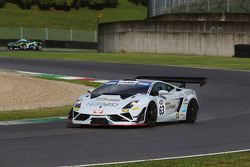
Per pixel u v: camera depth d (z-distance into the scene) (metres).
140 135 46.28
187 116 57.06
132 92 52.44
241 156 35.78
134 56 173.12
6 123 54.22
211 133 48.56
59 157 35.34
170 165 32.31
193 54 187.88
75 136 45.12
